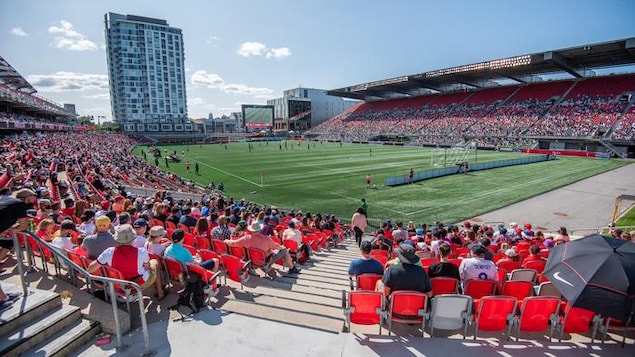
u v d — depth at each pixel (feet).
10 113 209.97
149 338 15.88
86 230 29.09
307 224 46.57
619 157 163.22
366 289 19.51
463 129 244.42
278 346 15.44
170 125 435.53
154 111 456.04
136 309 18.54
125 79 435.53
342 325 17.52
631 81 199.82
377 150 220.84
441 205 78.23
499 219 67.21
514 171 125.59
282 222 48.34
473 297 19.06
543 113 215.51
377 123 318.45
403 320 16.62
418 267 16.57
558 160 157.48
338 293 23.08
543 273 16.76
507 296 17.72
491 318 16.43
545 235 53.67
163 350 15.08
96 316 16.31
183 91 478.59
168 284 21.04
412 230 47.47
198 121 513.04
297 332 16.55
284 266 29.25
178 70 470.39
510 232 43.93
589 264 14.98
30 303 15.46
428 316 16.44
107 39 433.07
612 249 15.25
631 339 16.85
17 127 167.73
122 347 15.06
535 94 237.66
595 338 17.06
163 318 17.80
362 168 139.13
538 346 15.87
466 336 17.17
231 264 22.66
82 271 15.43
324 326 17.29
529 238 42.63
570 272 15.34
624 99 192.65
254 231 26.23
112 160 135.03
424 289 16.46
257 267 27.27
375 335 16.35
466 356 14.96
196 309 18.19
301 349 15.24
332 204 80.79
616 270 14.38
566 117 200.54
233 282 24.63
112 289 14.67
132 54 435.12
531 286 19.34
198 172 129.59
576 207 74.54
